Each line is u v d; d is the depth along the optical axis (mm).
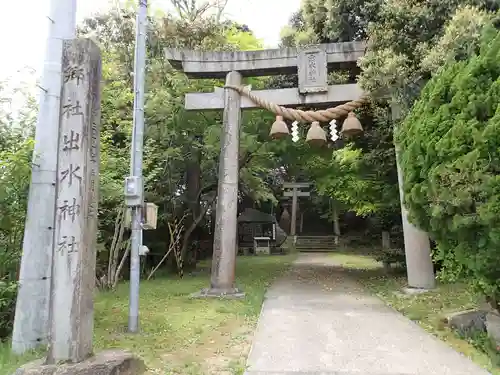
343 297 9070
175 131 12328
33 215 5254
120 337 5672
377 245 24078
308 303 8367
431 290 8672
